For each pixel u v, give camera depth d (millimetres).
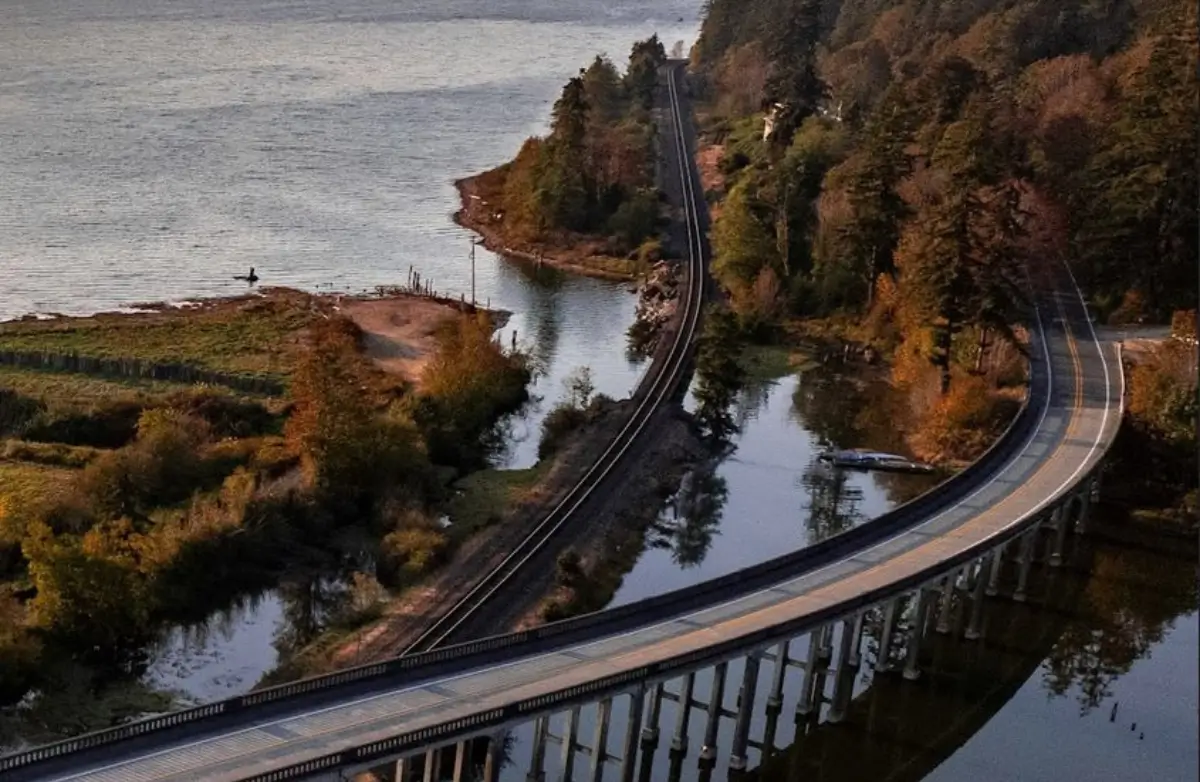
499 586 83938
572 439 110938
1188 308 126250
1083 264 136375
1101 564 96875
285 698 58969
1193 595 93188
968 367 120562
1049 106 149875
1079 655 85188
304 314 135375
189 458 95250
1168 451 106938
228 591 85312
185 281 149125
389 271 160375
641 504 101312
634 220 175125
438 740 56656
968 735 75938
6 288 142625
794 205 154875
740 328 138375
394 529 92125
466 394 114250
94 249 159375
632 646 67188
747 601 73312
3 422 103625
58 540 79625
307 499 92688
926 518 86750
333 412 95688
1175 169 126312
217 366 117062
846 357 136500
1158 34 154125
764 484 108312
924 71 169250
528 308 152500
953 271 114562
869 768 73188
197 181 194000
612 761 69375
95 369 115812
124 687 75000
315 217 180500
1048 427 104250
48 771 52531
